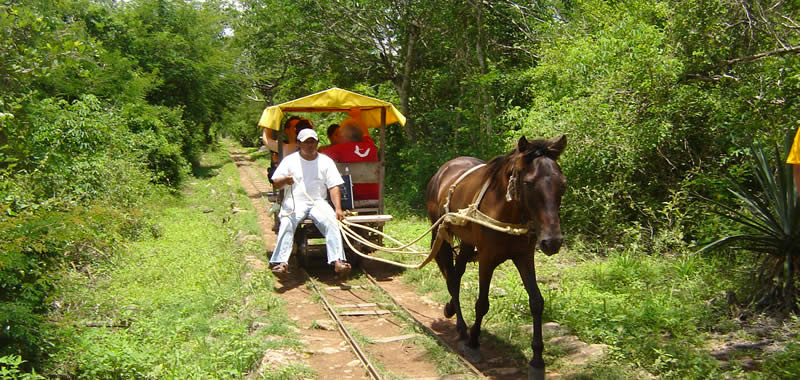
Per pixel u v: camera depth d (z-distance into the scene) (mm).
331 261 7516
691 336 5379
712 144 9422
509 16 16062
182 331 5695
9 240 4828
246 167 30906
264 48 20969
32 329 4684
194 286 7367
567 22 14719
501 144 13398
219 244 10141
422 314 6691
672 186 9766
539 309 4574
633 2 11281
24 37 6980
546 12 15586
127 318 5906
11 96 7180
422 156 15859
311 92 21828
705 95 9250
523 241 4652
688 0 8383
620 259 8023
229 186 20547
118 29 22031
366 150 9266
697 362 4555
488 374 4910
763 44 8344
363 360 5152
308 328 6191
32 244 5027
